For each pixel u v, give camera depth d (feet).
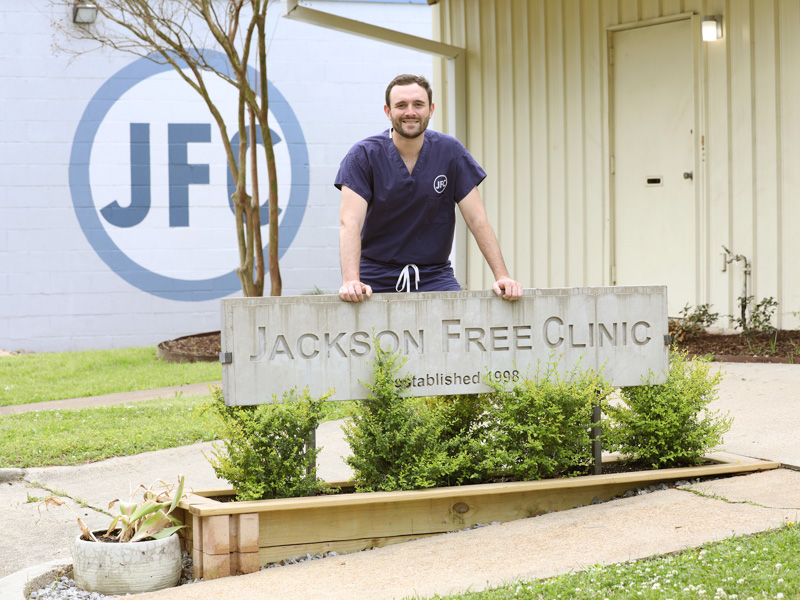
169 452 19.99
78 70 48.29
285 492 13.34
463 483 14.61
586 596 9.96
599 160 35.09
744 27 30.55
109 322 48.98
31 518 16.15
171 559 12.46
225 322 13.41
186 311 49.73
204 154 49.55
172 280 49.52
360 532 13.28
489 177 38.55
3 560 14.10
